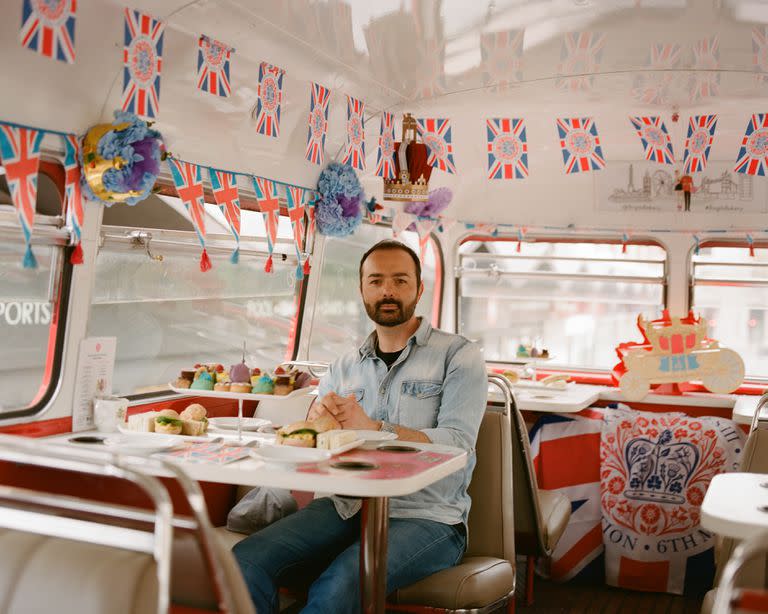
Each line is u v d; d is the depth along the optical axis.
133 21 2.96
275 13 3.25
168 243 3.83
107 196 3.17
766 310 5.88
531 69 4.28
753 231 5.81
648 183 5.96
